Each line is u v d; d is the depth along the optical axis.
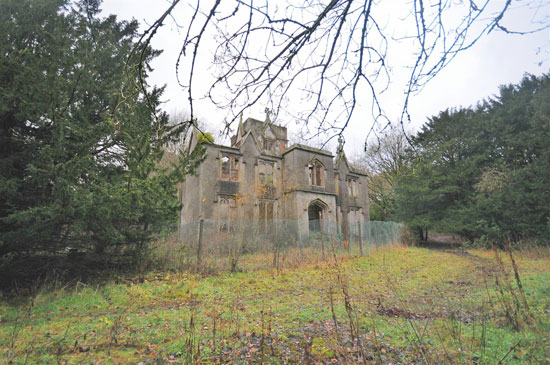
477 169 22.16
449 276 10.73
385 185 35.78
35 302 6.75
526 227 17.38
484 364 3.65
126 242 9.27
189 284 8.67
